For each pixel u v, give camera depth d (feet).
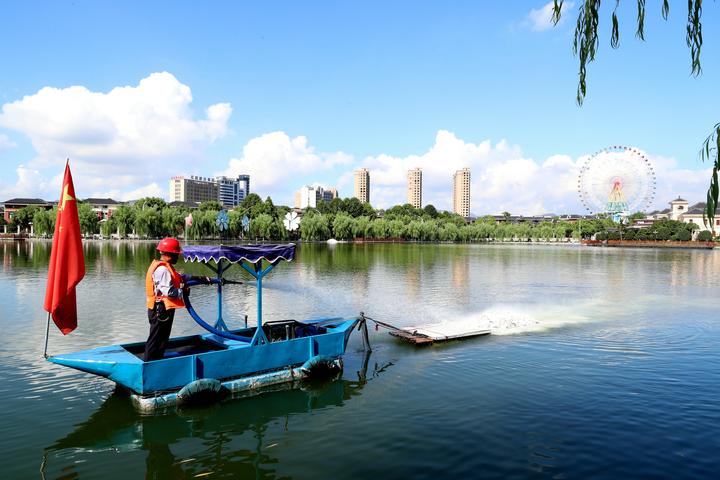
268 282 101.14
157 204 378.12
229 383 34.27
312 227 367.25
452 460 24.89
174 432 28.37
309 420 30.14
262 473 23.65
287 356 37.55
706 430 28.58
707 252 293.43
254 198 488.02
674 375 39.17
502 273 132.26
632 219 523.70
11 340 48.98
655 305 77.41
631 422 29.71
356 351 46.91
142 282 94.89
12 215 412.36
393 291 89.66
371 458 25.16
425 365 42.11
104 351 34.40
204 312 65.62
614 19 21.54
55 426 29.04
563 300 82.53
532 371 40.27
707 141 17.84
